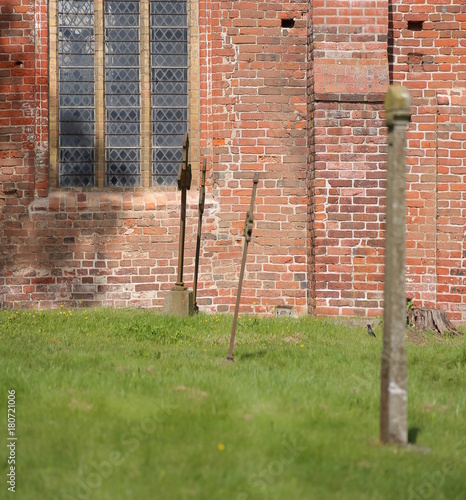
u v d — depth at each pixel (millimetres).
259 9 17844
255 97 17844
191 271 17891
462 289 17469
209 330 14180
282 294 17750
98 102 18312
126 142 18438
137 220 17922
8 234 17781
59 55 18250
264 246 17797
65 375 8758
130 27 18422
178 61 18406
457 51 17828
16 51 17969
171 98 18406
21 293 17719
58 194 17984
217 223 17828
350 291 16906
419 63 17797
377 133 16969
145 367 9898
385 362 7172
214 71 17922
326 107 16984
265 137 17844
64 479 5660
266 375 9430
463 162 17578
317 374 10164
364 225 16938
